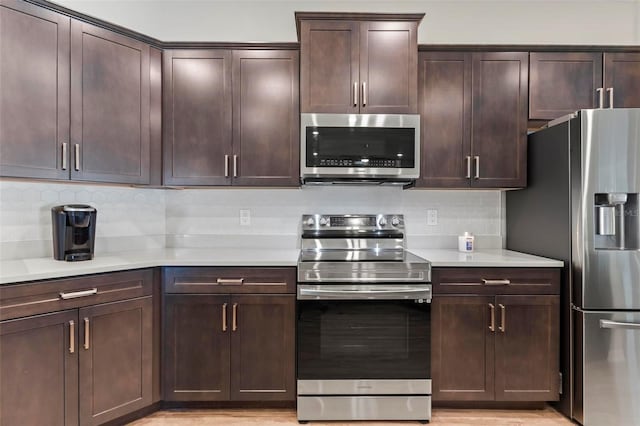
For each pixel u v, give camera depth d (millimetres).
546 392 2006
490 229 2629
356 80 2219
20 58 1721
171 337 1997
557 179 2047
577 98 2291
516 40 2633
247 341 2000
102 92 1995
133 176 2131
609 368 1869
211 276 1994
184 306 1994
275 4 2609
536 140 2238
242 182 2293
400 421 1990
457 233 2631
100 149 1990
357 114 2203
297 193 2623
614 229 1901
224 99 2277
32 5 1754
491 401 2037
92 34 1955
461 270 2006
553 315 2000
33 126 1763
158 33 2570
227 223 2621
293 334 2000
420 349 1973
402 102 2229
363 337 1970
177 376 1999
